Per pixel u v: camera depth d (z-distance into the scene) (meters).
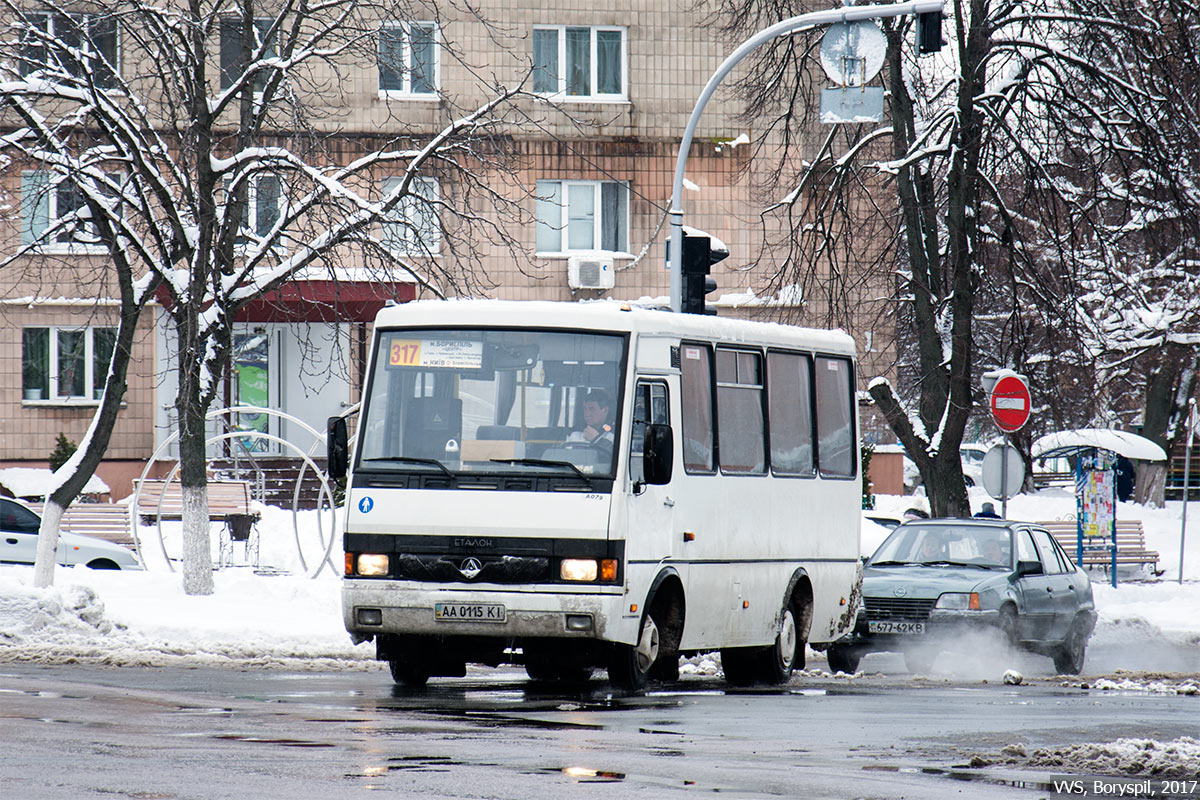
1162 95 75.12
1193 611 77.50
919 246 78.50
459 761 24.52
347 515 38.97
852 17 60.53
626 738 28.34
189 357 60.78
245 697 34.69
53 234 61.81
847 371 51.09
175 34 63.28
